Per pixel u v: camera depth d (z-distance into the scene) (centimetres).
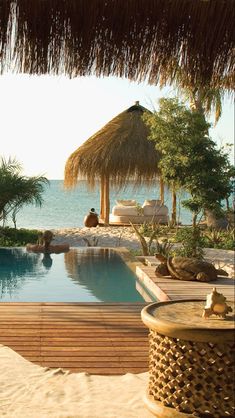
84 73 355
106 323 534
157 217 1892
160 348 279
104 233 1661
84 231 1714
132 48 352
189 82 366
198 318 282
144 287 867
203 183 1325
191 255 1174
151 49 354
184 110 1362
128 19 348
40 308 596
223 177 1343
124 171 1906
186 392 270
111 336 490
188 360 269
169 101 1363
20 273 1002
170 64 359
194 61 357
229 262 1170
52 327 518
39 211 4000
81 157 1936
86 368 405
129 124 1998
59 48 352
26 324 527
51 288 874
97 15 347
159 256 838
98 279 945
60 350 448
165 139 1362
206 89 386
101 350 449
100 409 319
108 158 1902
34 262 1114
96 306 608
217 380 265
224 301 284
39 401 332
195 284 775
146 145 1939
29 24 348
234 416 266
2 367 395
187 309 301
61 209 4281
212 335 261
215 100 1702
